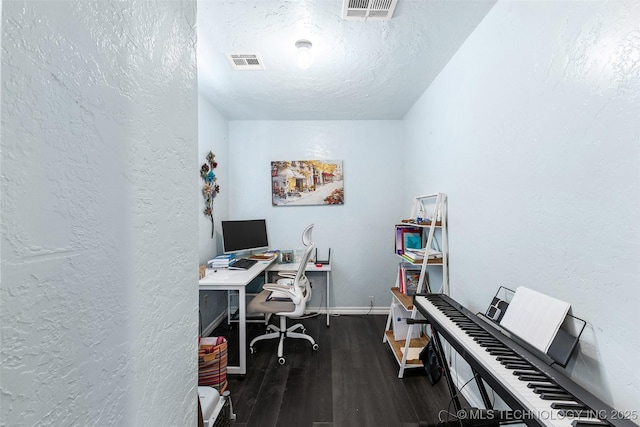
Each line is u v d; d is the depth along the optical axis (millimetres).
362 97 2830
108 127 449
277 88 2625
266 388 1993
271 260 3064
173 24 654
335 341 2727
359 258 3500
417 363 2146
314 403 1833
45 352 348
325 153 3506
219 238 3227
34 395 334
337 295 3498
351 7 1569
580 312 1033
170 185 628
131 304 500
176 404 645
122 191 480
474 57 1775
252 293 3332
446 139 2197
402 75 2361
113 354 457
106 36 447
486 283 1658
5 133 304
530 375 939
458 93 1996
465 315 1489
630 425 715
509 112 1438
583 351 1021
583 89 1021
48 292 351
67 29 377
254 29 1777
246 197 3527
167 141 620
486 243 1655
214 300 3105
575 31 1052
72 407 384
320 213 3506
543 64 1210
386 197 3492
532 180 1281
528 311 1203
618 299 901
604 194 945
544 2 1201
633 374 857
